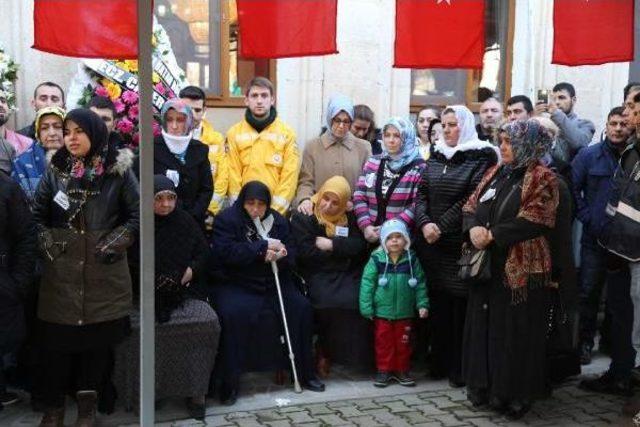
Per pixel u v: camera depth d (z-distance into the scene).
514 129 3.75
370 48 5.72
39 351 3.49
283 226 4.40
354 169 4.89
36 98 4.51
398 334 4.38
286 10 4.28
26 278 3.32
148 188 2.66
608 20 4.75
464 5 4.40
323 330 4.52
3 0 4.79
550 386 4.15
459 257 4.27
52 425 3.53
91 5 4.23
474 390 4.00
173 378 3.77
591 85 6.35
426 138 5.39
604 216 4.53
